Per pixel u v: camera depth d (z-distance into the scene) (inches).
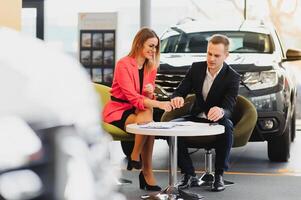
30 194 28.6
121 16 315.6
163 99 199.3
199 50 226.7
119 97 167.5
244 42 230.5
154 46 165.8
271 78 200.5
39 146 29.5
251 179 188.1
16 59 33.2
